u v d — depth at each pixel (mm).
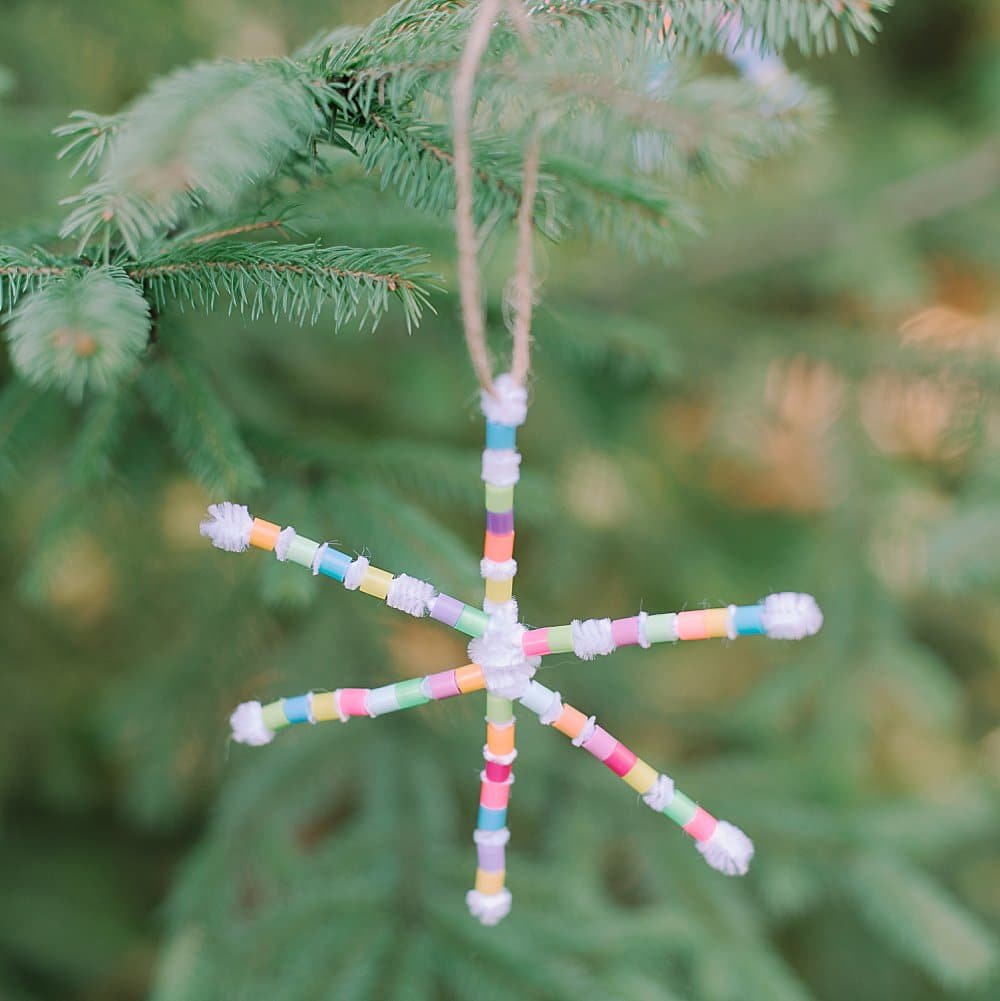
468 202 298
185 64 522
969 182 699
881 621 592
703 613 329
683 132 323
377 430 690
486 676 336
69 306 307
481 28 295
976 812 528
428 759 491
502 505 327
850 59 776
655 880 500
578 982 422
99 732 658
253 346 571
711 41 331
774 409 636
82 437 407
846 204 698
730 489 855
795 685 595
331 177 372
